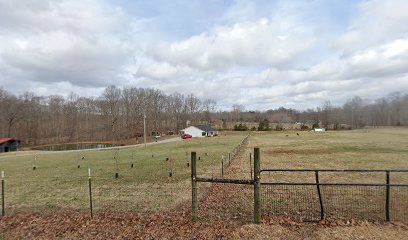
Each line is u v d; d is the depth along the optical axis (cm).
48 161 2402
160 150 3177
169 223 574
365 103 10100
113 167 1739
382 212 616
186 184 1088
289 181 1084
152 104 8644
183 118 9981
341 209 650
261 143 3562
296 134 5903
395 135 4600
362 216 587
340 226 514
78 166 1838
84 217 647
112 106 7700
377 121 9312
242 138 5100
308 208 666
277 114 12750
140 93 8244
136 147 4209
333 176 1178
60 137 7394
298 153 2283
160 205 765
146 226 562
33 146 6131
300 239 460
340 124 9100
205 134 6844
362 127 8375
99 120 8044
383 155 1992
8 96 6750
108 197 894
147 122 8338
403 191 823
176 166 1672
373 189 859
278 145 3152
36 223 620
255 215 541
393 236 461
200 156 2202
